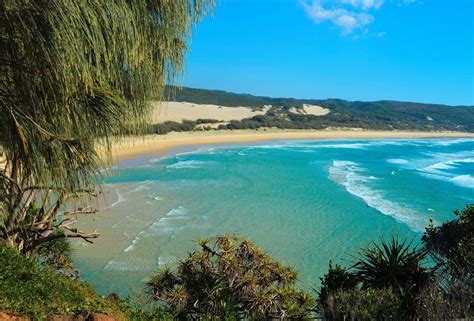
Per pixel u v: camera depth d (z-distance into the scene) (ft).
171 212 88.33
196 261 32.89
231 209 94.32
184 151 214.90
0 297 17.76
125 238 69.92
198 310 29.68
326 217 91.45
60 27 15.93
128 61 20.99
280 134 364.17
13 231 24.49
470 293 24.07
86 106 19.70
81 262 59.57
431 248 31.76
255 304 29.81
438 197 119.24
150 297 35.86
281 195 112.16
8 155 20.59
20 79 17.90
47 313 18.25
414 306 26.35
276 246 71.36
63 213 30.25
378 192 124.88
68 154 20.06
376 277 31.17
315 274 60.13
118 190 107.14
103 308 20.63
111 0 17.69
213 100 536.42
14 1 15.46
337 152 256.11
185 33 23.79
